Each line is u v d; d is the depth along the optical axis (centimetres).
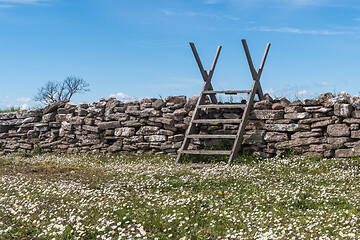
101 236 543
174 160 1250
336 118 1134
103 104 1457
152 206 695
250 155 1221
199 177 947
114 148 1410
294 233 541
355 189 815
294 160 1126
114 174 1026
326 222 593
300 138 1175
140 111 1380
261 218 610
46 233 545
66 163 1255
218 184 868
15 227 585
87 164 1239
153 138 1351
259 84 1263
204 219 619
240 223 598
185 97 1359
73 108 1508
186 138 1220
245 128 1245
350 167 1034
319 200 716
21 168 1099
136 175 984
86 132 1460
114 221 604
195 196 757
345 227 564
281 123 1204
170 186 863
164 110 1356
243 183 867
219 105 1220
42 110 1570
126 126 1404
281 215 639
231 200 736
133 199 748
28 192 793
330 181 898
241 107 1193
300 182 892
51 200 744
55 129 1531
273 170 1048
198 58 1275
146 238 530
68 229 567
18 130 1583
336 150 1129
